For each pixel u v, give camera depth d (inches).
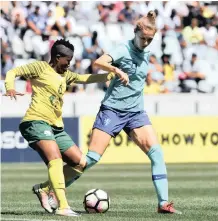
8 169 2517.2
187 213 1074.7
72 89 3280.0
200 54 3548.2
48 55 3440.0
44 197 1055.6
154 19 1026.7
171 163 2896.2
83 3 3550.7
